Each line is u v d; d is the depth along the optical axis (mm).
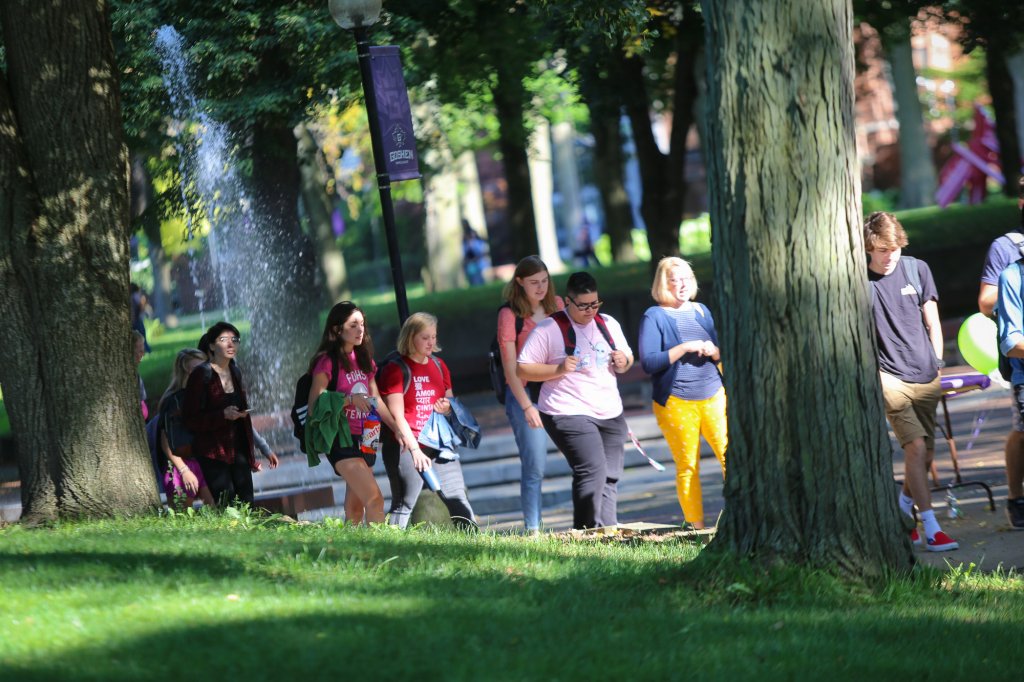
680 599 14141
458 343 53594
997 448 29344
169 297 92375
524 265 20594
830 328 14711
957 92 113500
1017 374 18891
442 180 94312
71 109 21047
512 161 62125
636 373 43938
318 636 11531
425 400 20922
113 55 21688
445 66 45188
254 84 39469
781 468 14844
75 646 11297
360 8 23312
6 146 21047
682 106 52094
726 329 15133
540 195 114375
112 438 21312
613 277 58969
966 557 18109
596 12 30750
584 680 10836
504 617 12625
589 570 15555
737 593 14242
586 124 91375
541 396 20609
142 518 20391
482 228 117312
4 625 12023
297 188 45688
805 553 14820
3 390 21641
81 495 21156
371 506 20609
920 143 93438
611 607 13562
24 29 20906
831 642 12531
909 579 15023
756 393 14891
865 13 44281
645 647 11938
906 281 18859
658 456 34188
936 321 19172
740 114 14688
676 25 45188
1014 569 17094
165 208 43281
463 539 18031
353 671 10594
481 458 35375
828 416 14742
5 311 21406
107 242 21375
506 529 27016
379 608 12844
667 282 20719
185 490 22344
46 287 21109
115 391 21406
